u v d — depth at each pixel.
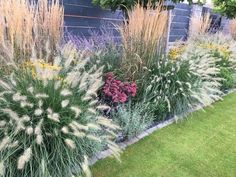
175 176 2.46
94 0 4.12
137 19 3.41
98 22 5.20
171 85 3.64
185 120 3.68
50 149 2.19
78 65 2.54
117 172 2.42
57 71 2.29
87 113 2.40
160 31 3.54
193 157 2.79
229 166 2.69
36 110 2.00
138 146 2.89
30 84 2.21
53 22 2.91
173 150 2.89
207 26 6.34
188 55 4.10
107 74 3.31
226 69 5.12
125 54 3.51
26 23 2.55
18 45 2.51
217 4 6.54
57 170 2.15
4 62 2.43
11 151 2.03
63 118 2.23
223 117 3.92
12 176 2.02
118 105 3.18
